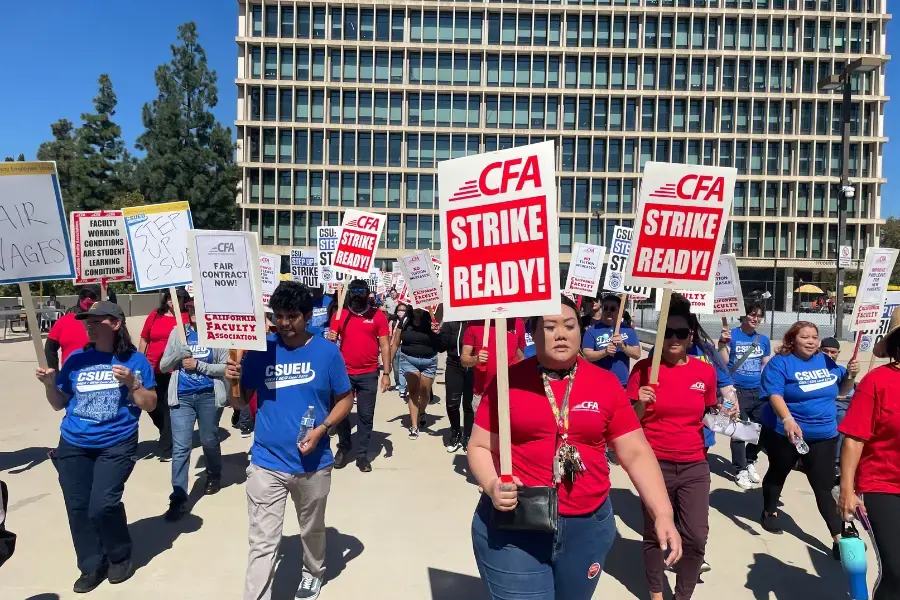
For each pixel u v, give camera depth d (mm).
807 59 51156
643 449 2521
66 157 50875
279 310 3514
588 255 7922
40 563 4223
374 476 6289
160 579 4023
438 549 4547
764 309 6535
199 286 3604
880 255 5109
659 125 51062
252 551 3447
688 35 50750
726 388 4934
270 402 3541
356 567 4242
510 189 2461
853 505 3053
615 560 4531
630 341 6238
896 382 2961
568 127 50938
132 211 4715
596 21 50250
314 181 50688
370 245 7156
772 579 4199
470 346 5961
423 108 50688
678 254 3342
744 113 51406
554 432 2443
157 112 44094
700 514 3535
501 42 50438
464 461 6852
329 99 50344
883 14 50938
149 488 5770
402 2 49812
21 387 10805
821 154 51969
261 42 49281
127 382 3709
